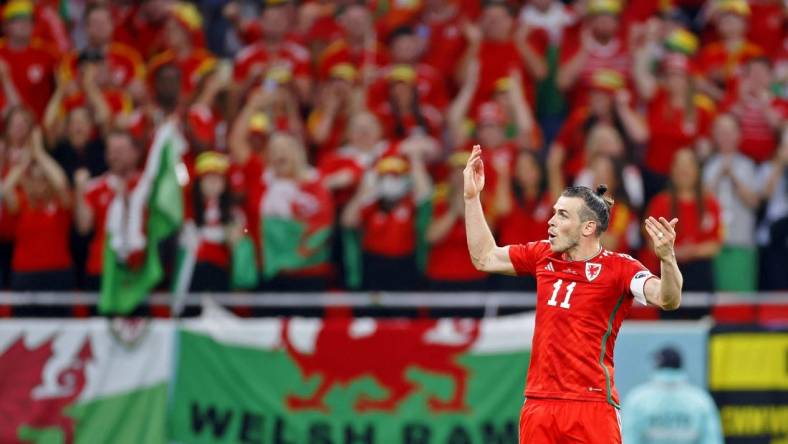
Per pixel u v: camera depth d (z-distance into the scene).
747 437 39.22
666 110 45.69
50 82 48.91
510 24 48.53
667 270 24.44
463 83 48.91
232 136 42.91
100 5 50.31
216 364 39.06
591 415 25.84
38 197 41.16
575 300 26.14
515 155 42.38
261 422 38.94
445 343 39.03
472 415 38.78
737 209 43.88
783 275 44.22
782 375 39.50
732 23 51.06
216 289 40.44
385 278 41.44
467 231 27.56
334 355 39.06
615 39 48.94
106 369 39.03
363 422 38.88
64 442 38.72
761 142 46.47
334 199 42.75
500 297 39.41
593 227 26.27
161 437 38.94
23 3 48.78
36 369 38.84
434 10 52.09
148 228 39.19
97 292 40.38
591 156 42.06
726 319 42.59
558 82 48.81
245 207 41.44
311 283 40.97
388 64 49.47
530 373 26.73
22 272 41.00
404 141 42.81
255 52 49.00
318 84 48.56
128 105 46.81
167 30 49.22
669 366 39.00
